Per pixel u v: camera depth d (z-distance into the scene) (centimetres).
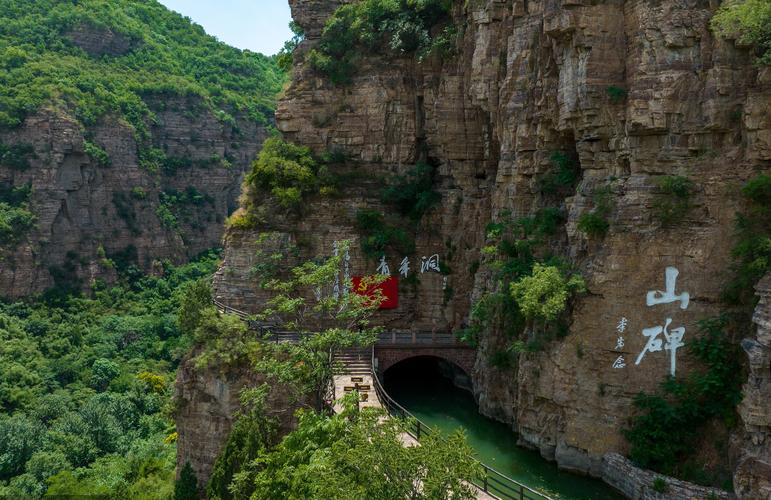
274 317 3547
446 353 3397
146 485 3566
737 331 2080
